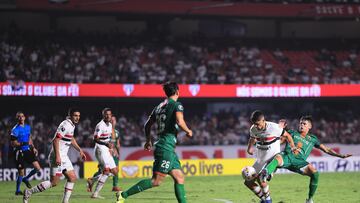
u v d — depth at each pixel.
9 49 61.84
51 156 22.94
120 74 62.88
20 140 30.22
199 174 48.56
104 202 25.16
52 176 22.83
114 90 58.12
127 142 58.72
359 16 70.31
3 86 54.38
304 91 62.19
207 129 62.00
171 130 17.92
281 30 78.44
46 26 70.44
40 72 60.38
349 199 26.72
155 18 70.88
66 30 68.12
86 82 59.56
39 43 64.38
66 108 63.41
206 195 29.05
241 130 63.47
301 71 69.06
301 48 74.62
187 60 67.38
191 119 63.12
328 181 38.91
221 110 65.69
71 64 62.66
